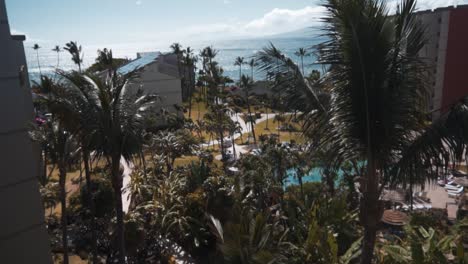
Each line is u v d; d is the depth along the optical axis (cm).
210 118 4647
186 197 1747
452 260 959
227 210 1612
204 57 8644
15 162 897
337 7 603
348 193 1752
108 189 1848
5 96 869
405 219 1820
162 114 4372
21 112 902
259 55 815
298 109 781
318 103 764
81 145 1120
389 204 2072
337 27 628
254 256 887
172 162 2748
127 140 1012
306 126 780
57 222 1753
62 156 1163
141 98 1096
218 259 1431
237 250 923
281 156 2062
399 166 675
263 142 3444
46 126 1186
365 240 748
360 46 603
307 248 1058
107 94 982
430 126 654
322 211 1341
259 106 6431
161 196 1866
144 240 1538
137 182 2031
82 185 1909
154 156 2662
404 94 643
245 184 1823
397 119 639
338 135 690
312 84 800
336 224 1298
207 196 1705
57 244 1560
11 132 885
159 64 6094
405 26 651
